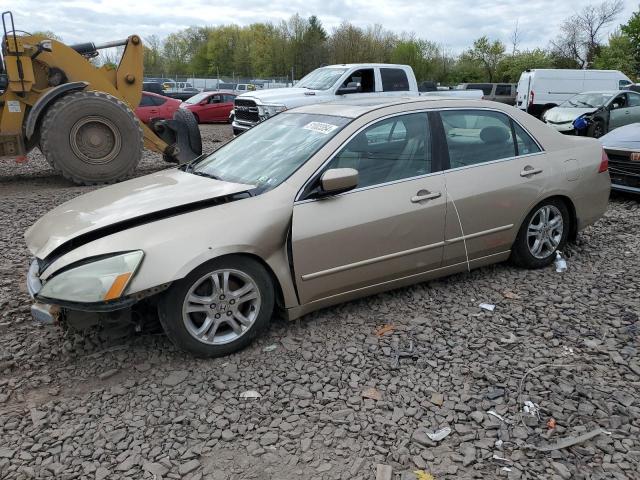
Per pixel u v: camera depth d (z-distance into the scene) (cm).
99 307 323
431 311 433
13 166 1251
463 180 445
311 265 383
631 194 839
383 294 461
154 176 459
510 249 490
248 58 7900
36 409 316
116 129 983
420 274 440
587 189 521
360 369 353
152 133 1103
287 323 411
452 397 323
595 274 509
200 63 8550
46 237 363
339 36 6188
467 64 6172
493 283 486
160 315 349
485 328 406
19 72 934
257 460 276
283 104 1292
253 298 370
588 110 1680
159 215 359
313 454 279
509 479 261
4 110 949
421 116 441
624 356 366
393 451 280
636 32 5122
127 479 263
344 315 424
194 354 359
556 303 448
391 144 423
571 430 294
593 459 274
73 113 942
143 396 328
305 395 327
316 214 381
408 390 330
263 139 461
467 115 463
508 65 5881
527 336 395
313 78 1470
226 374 348
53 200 841
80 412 314
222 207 366
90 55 1105
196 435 294
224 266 354
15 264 544
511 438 289
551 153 501
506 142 480
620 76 2412
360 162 408
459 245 449
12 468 271
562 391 327
